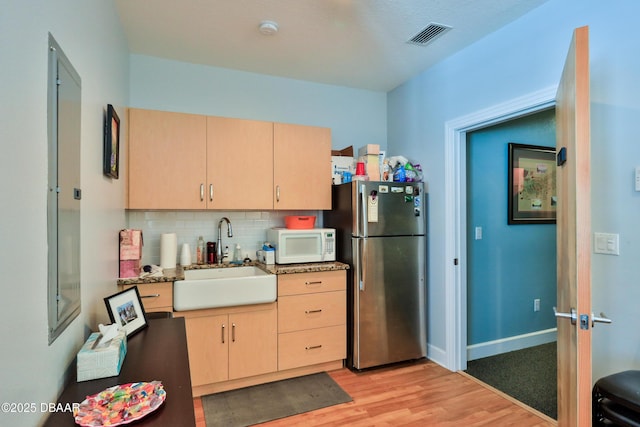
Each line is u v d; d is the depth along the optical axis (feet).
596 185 5.96
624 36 5.70
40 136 2.85
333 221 10.72
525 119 11.27
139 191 8.41
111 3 6.44
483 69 8.54
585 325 4.39
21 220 2.51
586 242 4.43
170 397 3.08
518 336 11.15
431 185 10.28
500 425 6.98
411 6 7.25
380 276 9.63
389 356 9.70
